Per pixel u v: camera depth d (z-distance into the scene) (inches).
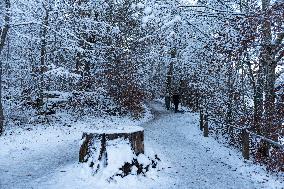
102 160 346.3
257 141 461.7
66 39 753.6
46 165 402.9
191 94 1167.0
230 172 392.5
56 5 732.0
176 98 1075.3
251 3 451.8
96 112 845.2
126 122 806.5
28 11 712.4
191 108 1231.5
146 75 1270.9
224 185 340.8
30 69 803.4
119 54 911.7
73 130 653.3
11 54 892.0
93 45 860.6
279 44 404.5
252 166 411.8
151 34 900.6
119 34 883.4
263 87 470.0
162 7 436.5
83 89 837.8
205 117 650.2
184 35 638.5
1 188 306.0
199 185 338.3
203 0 449.7
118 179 331.6
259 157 431.5
